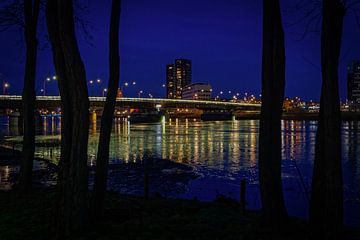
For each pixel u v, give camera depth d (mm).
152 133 82188
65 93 9578
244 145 53531
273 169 9023
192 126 118625
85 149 9062
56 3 9742
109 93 10180
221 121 172875
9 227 9633
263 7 9023
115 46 10094
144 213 11344
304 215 15289
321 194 8039
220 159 38062
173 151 46219
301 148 48688
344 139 61688
